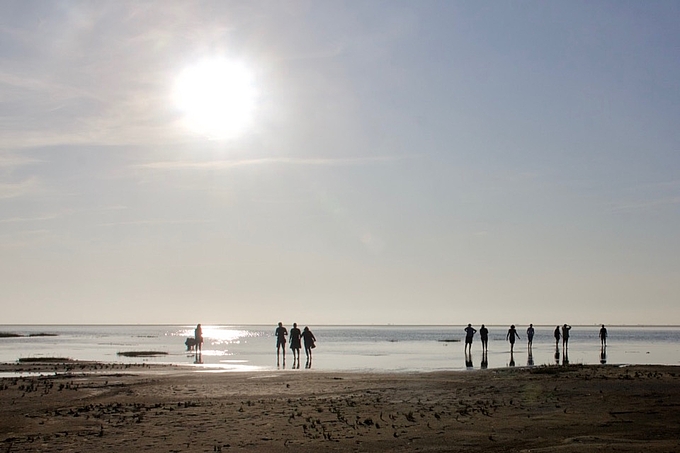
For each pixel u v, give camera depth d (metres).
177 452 14.06
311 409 20.62
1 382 30.20
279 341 41.72
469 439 15.09
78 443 15.21
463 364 44.62
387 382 28.55
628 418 17.75
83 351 73.69
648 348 77.12
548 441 14.62
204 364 45.91
